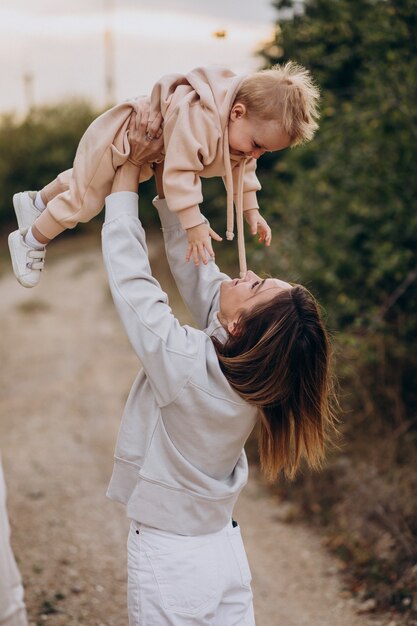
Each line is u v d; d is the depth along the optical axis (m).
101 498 5.56
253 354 2.01
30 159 28.00
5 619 2.32
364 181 5.43
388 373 5.40
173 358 1.95
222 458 2.10
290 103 1.99
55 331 12.46
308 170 6.30
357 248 5.68
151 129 2.00
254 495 5.68
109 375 9.61
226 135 2.00
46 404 8.26
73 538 4.76
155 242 19.64
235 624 2.11
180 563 2.01
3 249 24.11
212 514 2.07
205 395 1.99
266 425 2.11
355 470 5.11
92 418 7.82
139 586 2.04
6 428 7.34
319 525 4.99
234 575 2.10
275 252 6.14
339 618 3.90
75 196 2.05
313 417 2.12
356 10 5.65
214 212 11.52
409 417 5.35
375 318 4.96
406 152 5.09
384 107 4.93
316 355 2.07
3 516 2.37
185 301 2.36
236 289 2.12
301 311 2.05
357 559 4.41
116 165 2.03
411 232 5.16
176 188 1.96
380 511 4.55
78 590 4.03
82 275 19.05
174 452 2.02
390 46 5.02
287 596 4.16
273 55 6.81
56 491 5.64
